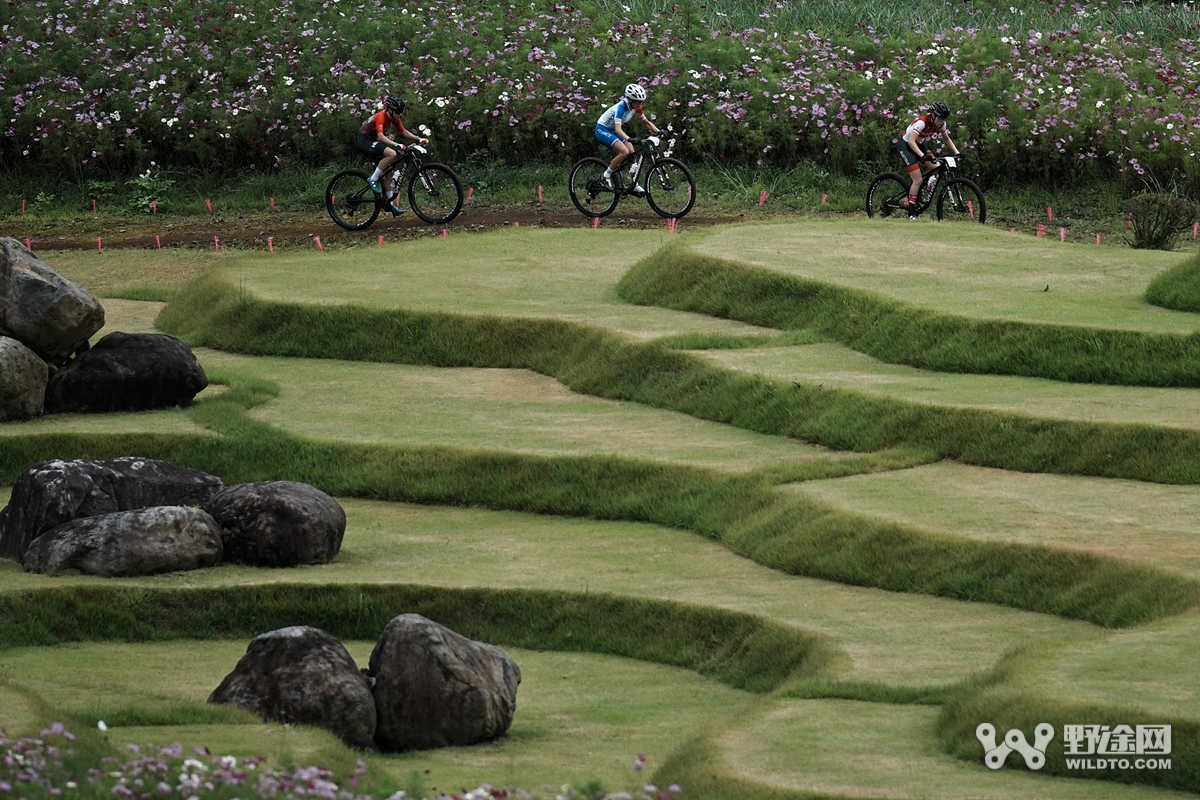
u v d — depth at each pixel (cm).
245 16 7531
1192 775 1495
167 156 6956
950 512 2578
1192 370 3247
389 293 4366
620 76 6669
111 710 1758
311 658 1798
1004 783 1509
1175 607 2112
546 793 1517
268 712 1764
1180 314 3612
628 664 2284
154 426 3312
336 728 1764
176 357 3509
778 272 4097
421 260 4925
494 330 3988
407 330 4053
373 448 3155
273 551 2591
